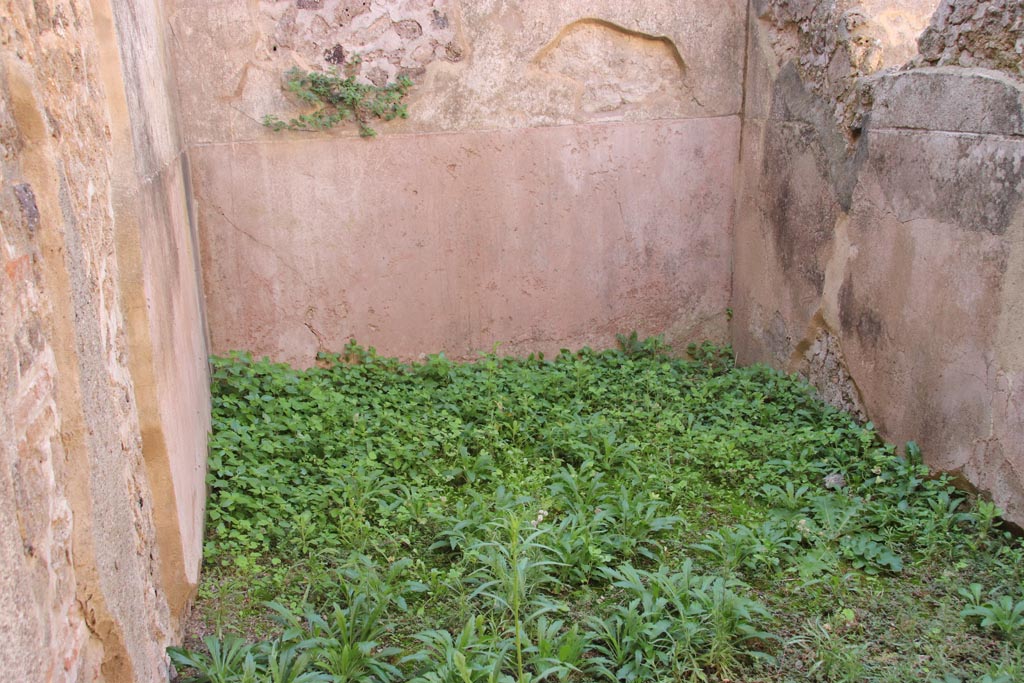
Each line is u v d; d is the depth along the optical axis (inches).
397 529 154.9
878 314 182.2
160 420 114.6
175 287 149.2
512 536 122.0
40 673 65.6
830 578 140.3
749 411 201.9
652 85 232.7
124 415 104.4
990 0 149.9
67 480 78.7
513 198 231.1
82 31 102.5
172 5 203.6
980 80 150.0
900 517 156.9
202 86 209.8
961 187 155.7
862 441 181.0
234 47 209.3
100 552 82.6
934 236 163.5
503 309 237.6
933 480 165.9
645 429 194.4
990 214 148.9
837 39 191.8
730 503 168.7
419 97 220.4
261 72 211.9
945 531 151.0
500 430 193.9
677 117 235.5
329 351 230.4
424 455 177.8
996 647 125.6
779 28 217.3
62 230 80.1
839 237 194.9
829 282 199.8
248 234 219.6
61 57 92.3
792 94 211.5
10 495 63.2
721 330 248.5
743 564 145.3
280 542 149.3
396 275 229.6
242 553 148.9
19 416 68.0
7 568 61.1
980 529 149.7
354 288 228.1
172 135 176.9
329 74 214.2
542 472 175.8
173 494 118.5
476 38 220.4
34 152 78.2
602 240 239.0
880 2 190.7
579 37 226.2
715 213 243.6
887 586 141.6
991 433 151.6
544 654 117.4
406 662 121.7
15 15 78.1
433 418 196.5
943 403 163.6
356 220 224.2
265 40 210.7
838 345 198.5
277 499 158.6
